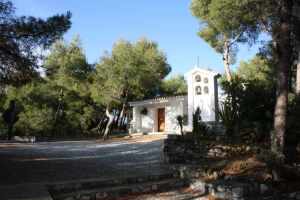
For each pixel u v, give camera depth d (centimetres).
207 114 2208
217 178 956
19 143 2361
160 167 1100
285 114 980
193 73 2317
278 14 1048
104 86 2884
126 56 2783
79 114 3319
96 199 813
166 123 2869
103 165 1148
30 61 954
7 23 895
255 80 1421
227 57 2303
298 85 1386
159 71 3481
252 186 856
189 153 1230
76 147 1902
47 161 1256
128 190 865
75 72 3075
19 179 894
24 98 2966
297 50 1378
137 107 3088
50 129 3077
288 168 957
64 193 812
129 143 2073
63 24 942
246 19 1263
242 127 1291
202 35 2278
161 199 827
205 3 1953
